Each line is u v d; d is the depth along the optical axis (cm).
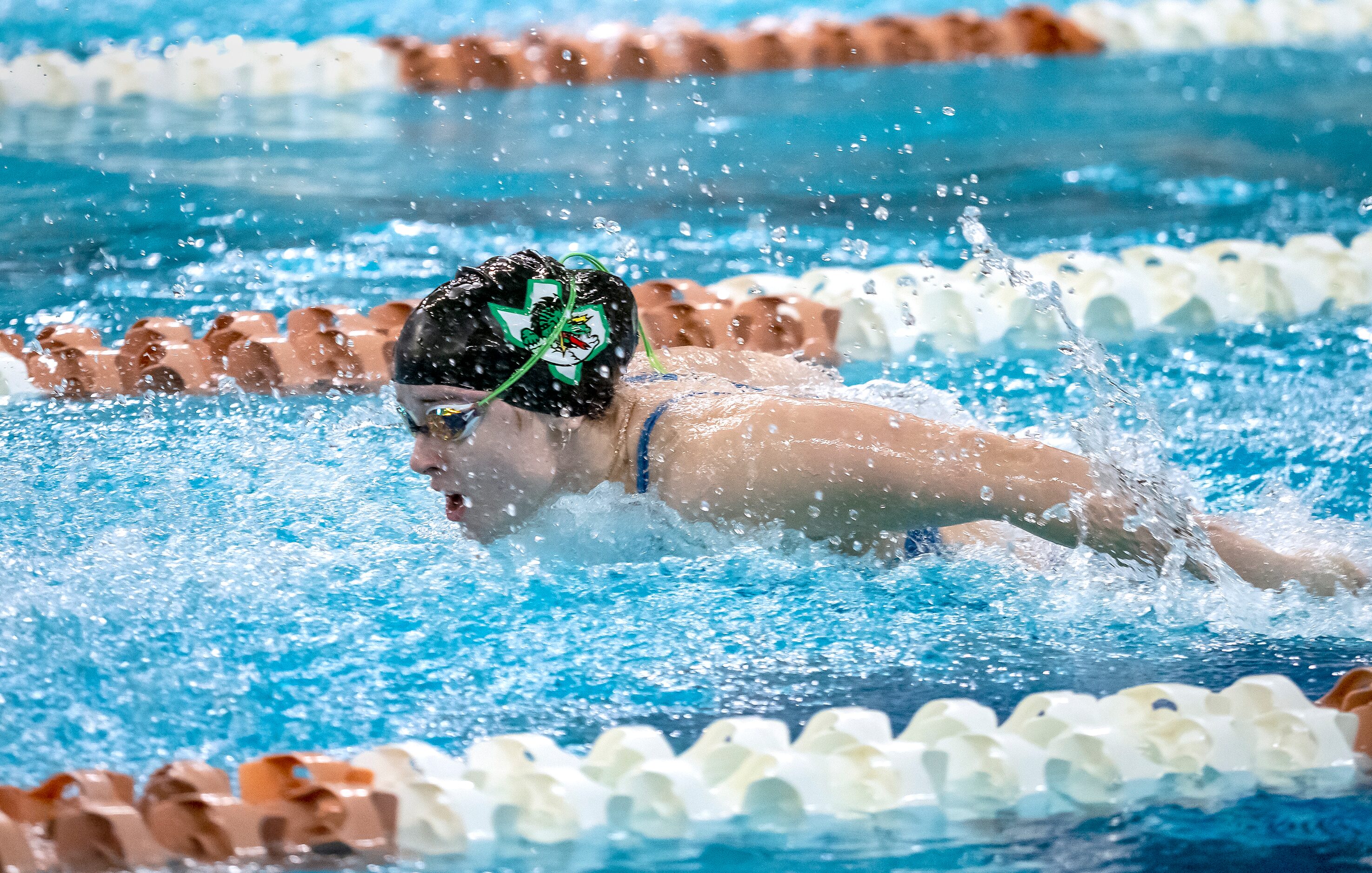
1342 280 1312
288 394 984
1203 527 594
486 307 578
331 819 401
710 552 625
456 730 488
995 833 416
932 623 589
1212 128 2044
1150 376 1053
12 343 1045
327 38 2550
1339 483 804
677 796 425
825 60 2627
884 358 1145
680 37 2581
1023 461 574
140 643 556
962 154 1906
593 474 616
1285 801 436
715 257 1412
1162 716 484
